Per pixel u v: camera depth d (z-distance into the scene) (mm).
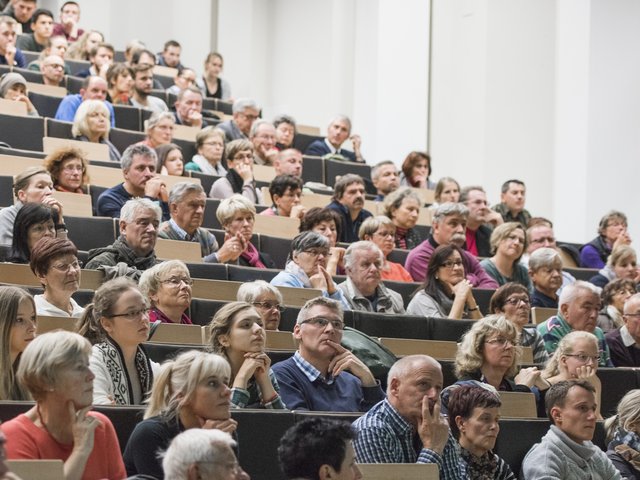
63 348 4082
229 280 7438
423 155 12016
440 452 4859
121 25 17266
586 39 13148
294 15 17078
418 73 14773
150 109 12430
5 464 3318
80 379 4082
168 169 10023
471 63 14375
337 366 5594
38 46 14703
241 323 5223
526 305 7160
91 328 4992
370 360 6051
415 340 6699
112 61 13703
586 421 5469
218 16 17500
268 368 5203
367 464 4527
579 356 6402
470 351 6074
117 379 4906
